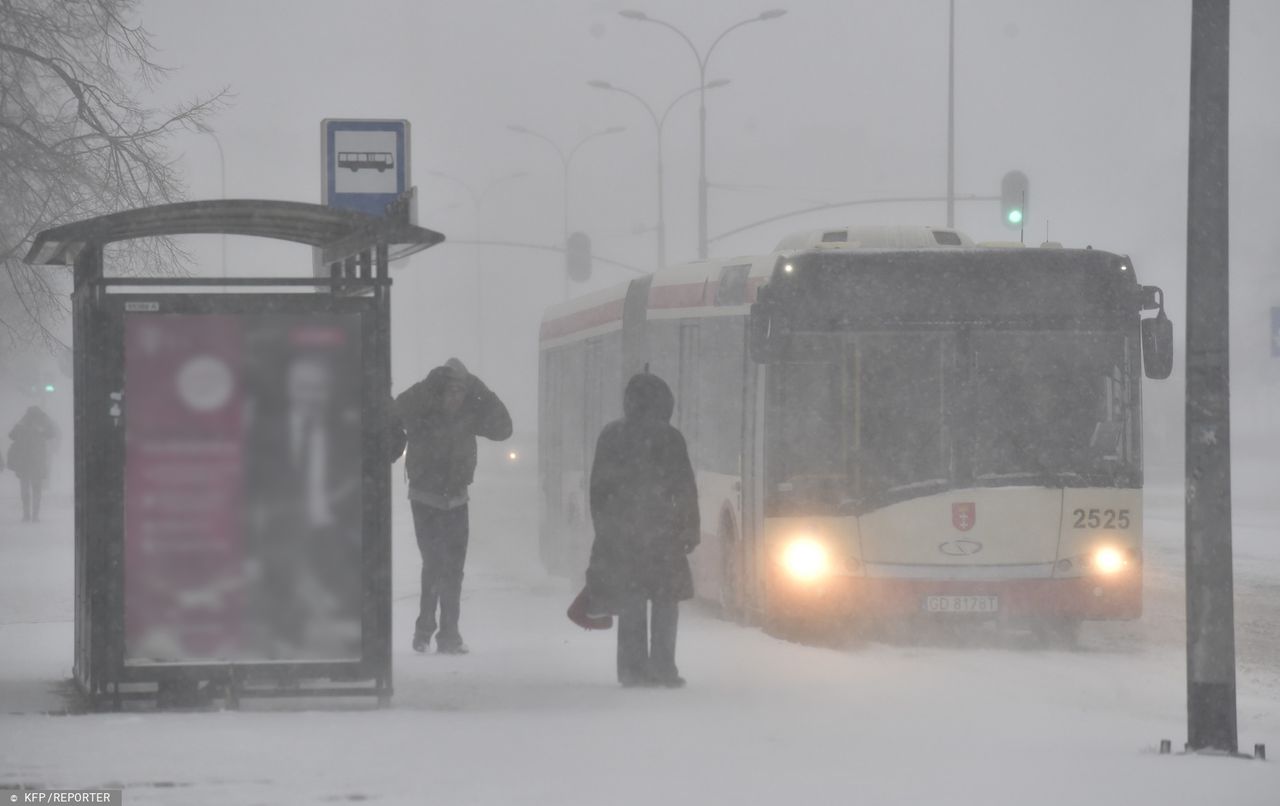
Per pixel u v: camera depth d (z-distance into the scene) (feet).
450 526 98.58
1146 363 113.91
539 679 87.81
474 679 86.89
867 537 112.98
